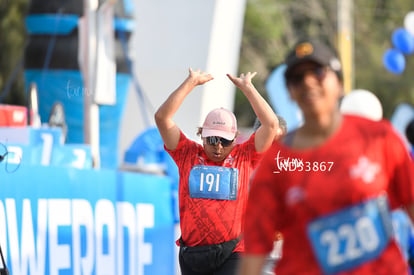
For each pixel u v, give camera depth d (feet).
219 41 72.59
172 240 57.52
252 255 22.15
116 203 51.13
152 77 73.20
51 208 45.37
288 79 21.63
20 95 135.85
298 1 258.98
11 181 42.39
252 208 22.33
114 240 50.70
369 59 273.13
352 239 21.47
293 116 85.81
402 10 278.46
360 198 21.49
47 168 45.21
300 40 21.93
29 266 43.34
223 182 39.83
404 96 273.33
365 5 274.36
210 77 41.24
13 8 156.25
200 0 72.13
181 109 71.31
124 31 69.92
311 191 21.61
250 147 40.83
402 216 44.65
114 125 69.87
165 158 60.75
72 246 46.83
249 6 257.96
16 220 42.57
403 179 22.04
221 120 39.81
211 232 39.70
